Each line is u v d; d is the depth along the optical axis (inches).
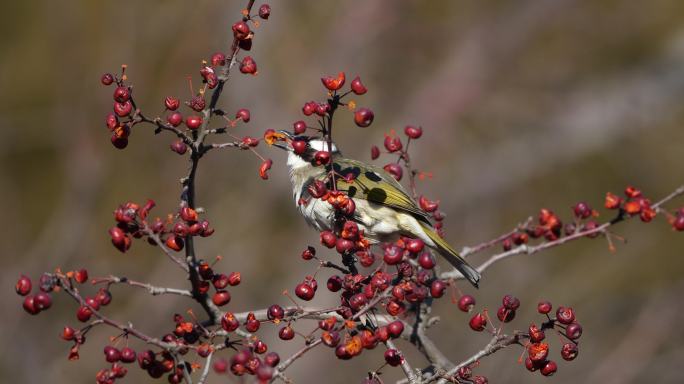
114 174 583.2
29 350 507.8
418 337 265.7
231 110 621.9
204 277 218.8
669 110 671.8
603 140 663.1
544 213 274.4
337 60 652.7
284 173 607.5
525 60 695.7
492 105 677.3
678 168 642.8
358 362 517.0
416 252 205.9
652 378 535.2
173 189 582.9
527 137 666.2
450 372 206.5
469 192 642.2
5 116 610.2
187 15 594.9
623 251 587.8
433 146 652.1
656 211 257.0
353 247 216.5
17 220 596.7
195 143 210.2
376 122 651.5
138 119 204.7
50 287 197.2
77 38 604.4
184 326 206.2
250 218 595.8
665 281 579.5
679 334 553.3
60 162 607.8
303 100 633.6
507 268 562.3
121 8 600.7
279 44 645.9
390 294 196.7
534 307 544.7
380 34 668.1
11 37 625.6
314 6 668.1
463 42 691.4
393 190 290.8
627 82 687.1
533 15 700.0
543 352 199.3
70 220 566.6
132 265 555.5
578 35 706.2
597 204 636.1
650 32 703.1
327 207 292.2
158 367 204.1
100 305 203.0
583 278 574.2
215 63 211.9
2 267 569.3
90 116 587.2
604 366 538.6
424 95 668.1
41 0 626.8
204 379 197.3
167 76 586.2
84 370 507.5
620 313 566.6
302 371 521.0
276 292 577.6
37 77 618.5
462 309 219.6
